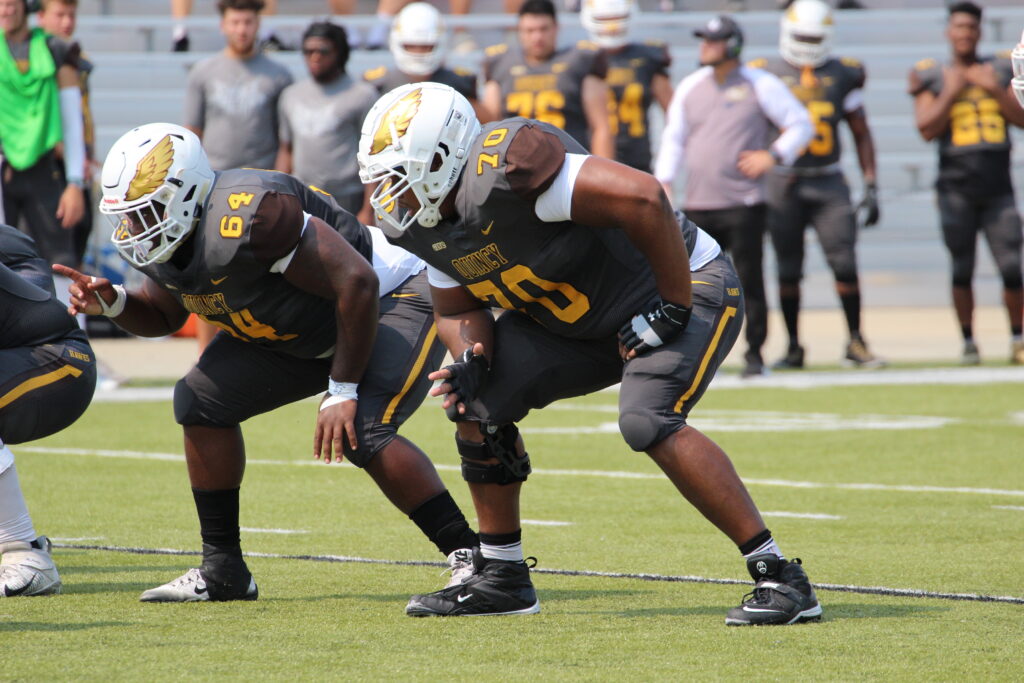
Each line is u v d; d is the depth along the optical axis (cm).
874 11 6488
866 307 6138
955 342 4862
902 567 1684
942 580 1606
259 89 3344
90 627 1377
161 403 3450
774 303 5969
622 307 1394
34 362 1594
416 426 3130
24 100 3275
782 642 1306
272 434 3020
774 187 3997
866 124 4078
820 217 4025
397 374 1507
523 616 1432
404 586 1593
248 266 1405
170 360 4444
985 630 1352
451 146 1320
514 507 1456
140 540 1872
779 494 2242
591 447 2819
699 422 3103
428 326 1538
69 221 3316
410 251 1399
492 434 1437
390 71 3441
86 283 1512
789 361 4144
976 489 2284
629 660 1242
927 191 6212
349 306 1424
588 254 1370
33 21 5391
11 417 1580
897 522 1994
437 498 1528
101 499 2192
